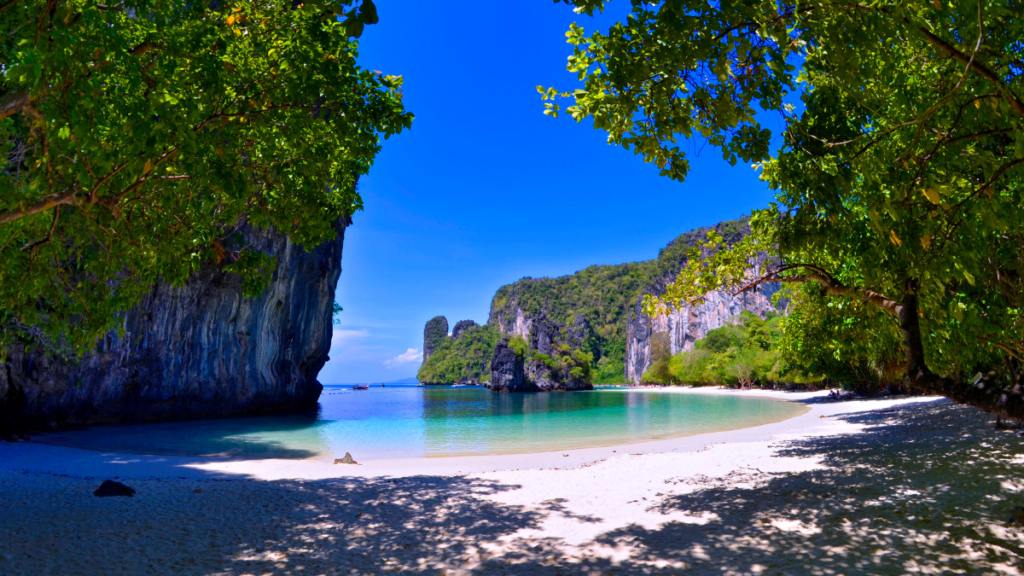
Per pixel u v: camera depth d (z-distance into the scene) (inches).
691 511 313.7
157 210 274.1
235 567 231.0
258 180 314.8
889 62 172.7
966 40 158.9
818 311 673.0
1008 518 240.1
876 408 1192.2
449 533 288.7
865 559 202.4
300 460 701.9
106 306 296.7
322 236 336.5
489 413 1902.1
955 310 192.5
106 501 371.9
